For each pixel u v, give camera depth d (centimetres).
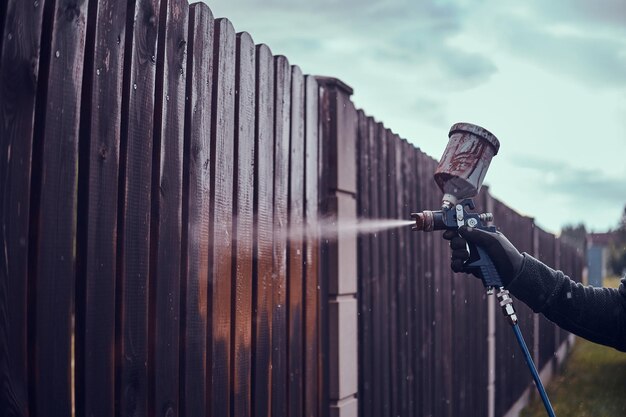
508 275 258
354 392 475
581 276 2394
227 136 338
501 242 260
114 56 264
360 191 510
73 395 268
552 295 255
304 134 422
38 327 232
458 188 274
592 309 254
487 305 881
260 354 363
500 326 976
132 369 272
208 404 323
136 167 276
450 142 280
